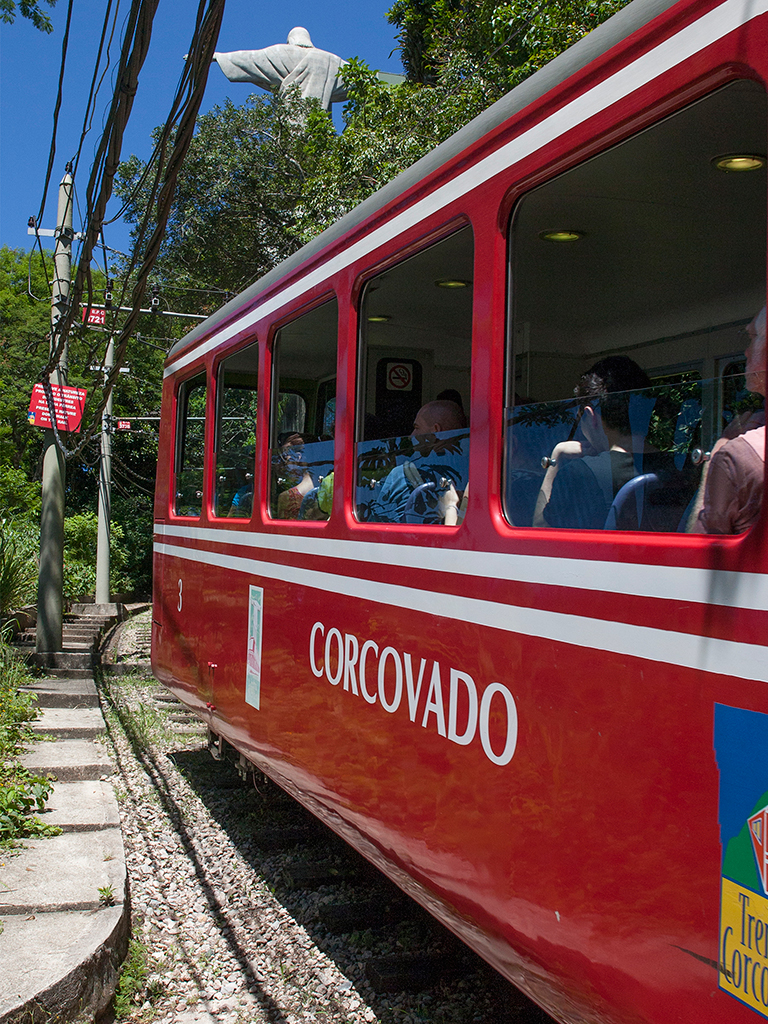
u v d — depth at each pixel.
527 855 2.56
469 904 2.88
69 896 4.02
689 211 2.80
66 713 8.12
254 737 5.05
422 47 21.77
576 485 2.56
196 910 4.66
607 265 3.01
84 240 5.93
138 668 12.02
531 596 2.60
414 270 3.50
